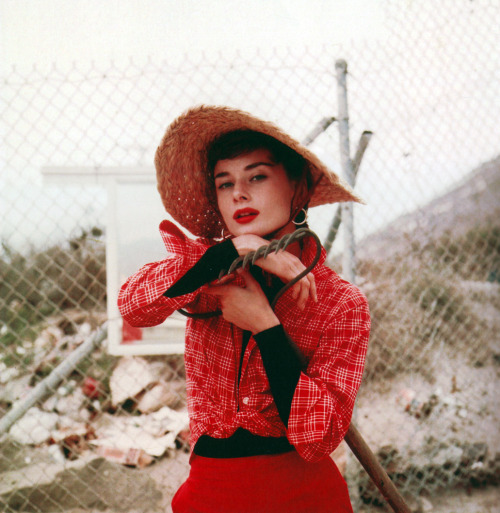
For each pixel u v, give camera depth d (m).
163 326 2.29
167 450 2.32
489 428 2.51
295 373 0.80
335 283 0.95
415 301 3.00
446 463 2.34
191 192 1.11
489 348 2.93
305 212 0.98
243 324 0.83
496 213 2.98
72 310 2.92
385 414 2.59
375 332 2.88
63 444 2.33
